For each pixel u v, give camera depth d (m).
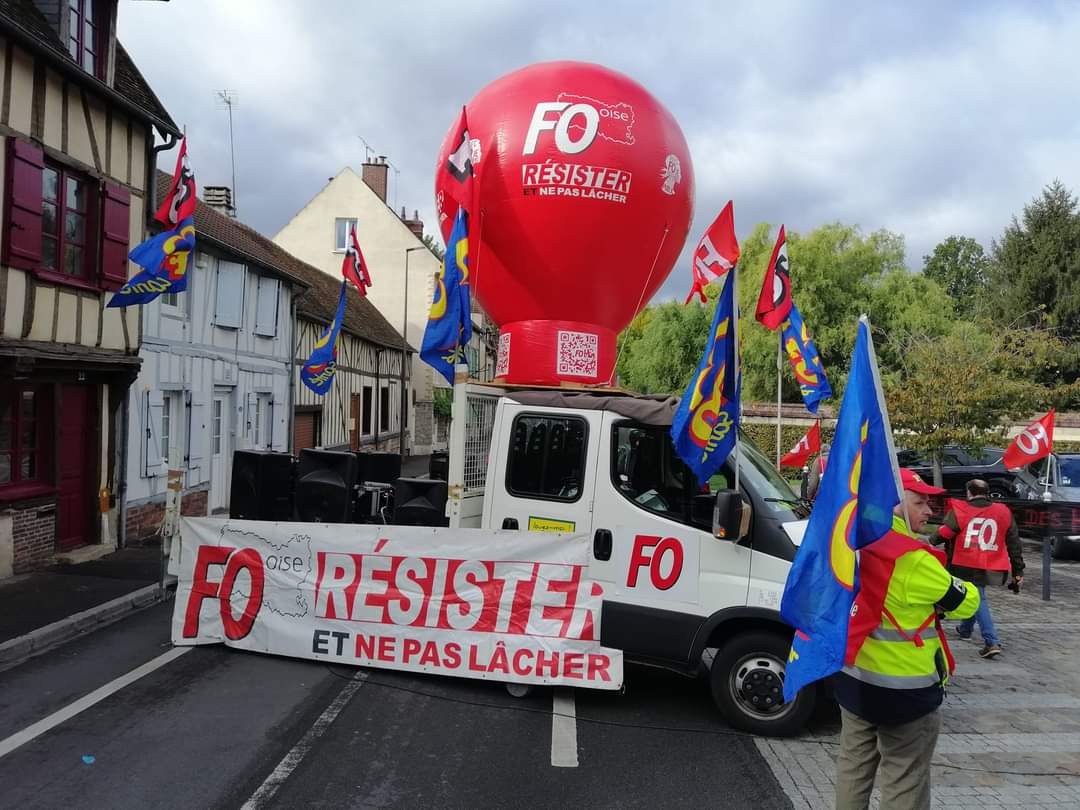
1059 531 9.44
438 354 6.72
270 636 6.04
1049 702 5.77
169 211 9.19
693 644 5.00
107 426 10.54
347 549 5.84
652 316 31.36
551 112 6.64
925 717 3.03
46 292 8.95
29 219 8.57
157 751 4.39
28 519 9.08
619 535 5.25
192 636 6.32
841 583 2.96
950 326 24.62
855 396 3.02
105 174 10.10
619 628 5.20
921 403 12.87
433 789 4.04
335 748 4.50
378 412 27.84
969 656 7.04
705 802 3.99
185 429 13.05
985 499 7.03
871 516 2.94
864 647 3.05
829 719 5.23
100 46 10.02
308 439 20.64
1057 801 4.14
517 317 7.21
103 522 10.38
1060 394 13.08
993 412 12.80
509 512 5.56
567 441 5.48
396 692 5.45
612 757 4.52
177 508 7.21
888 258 26.44
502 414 5.64
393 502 7.21
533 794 4.02
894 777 3.07
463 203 6.78
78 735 4.60
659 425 5.26
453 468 5.63
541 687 5.70
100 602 7.62
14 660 6.07
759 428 24.28
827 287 26.06
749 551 4.93
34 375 9.01
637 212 6.72
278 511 6.91
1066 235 36.00
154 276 9.05
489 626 5.46
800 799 4.04
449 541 5.57
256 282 16.03
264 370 16.64
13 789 3.90
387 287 33.72
